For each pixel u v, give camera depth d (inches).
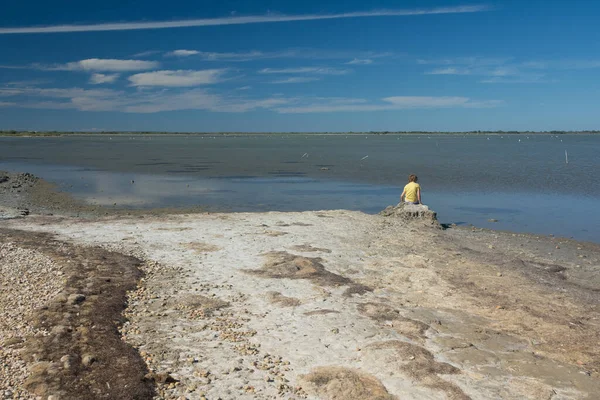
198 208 1009.5
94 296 423.5
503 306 434.3
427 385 299.9
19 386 278.4
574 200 1103.6
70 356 310.5
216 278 502.0
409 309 430.6
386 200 1120.8
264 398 284.7
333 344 356.2
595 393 295.4
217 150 3511.3
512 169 1820.9
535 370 321.4
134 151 3331.7
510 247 684.7
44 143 5211.6
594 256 641.0
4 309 389.1
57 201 1085.1
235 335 368.5
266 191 1257.4
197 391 289.3
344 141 6781.5
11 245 584.4
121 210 981.2
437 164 2089.1
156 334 366.9
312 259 573.0
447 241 705.6
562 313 422.3
